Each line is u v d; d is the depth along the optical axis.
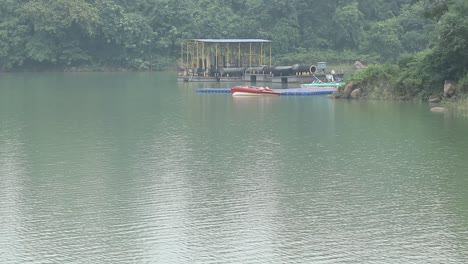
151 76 139.75
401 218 41.28
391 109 79.06
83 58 154.88
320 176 49.91
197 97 97.19
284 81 120.12
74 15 150.00
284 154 56.62
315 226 40.25
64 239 38.78
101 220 41.47
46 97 97.62
